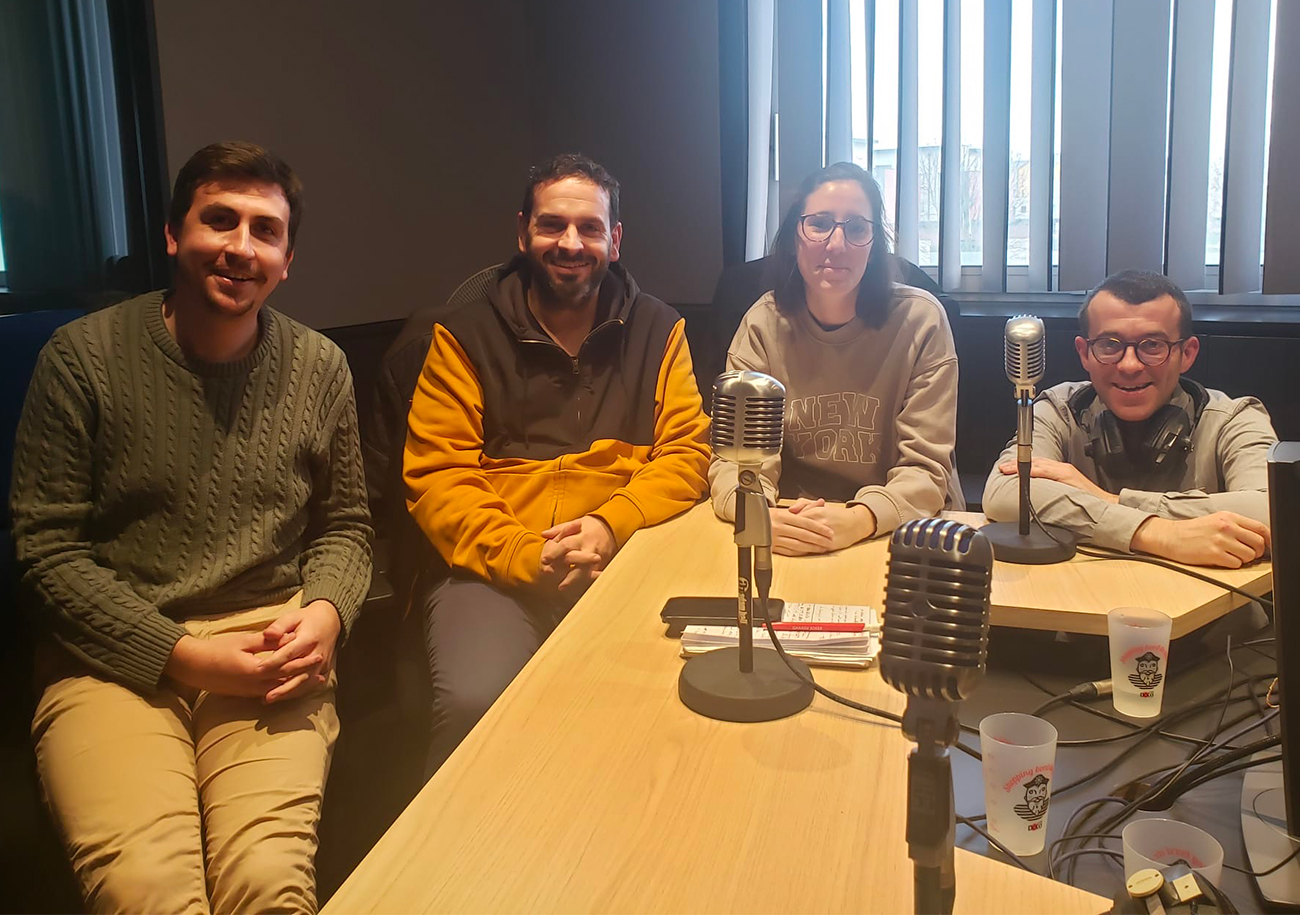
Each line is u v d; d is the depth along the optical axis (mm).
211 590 1707
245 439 1733
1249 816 989
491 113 3754
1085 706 1256
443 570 2102
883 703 1132
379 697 2154
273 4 2963
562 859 866
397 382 2230
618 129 3773
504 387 2160
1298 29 2684
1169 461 1858
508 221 3885
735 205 3545
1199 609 1358
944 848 676
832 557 1624
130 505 1677
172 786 1423
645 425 2213
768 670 1163
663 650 1276
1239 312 2893
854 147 3324
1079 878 913
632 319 2252
